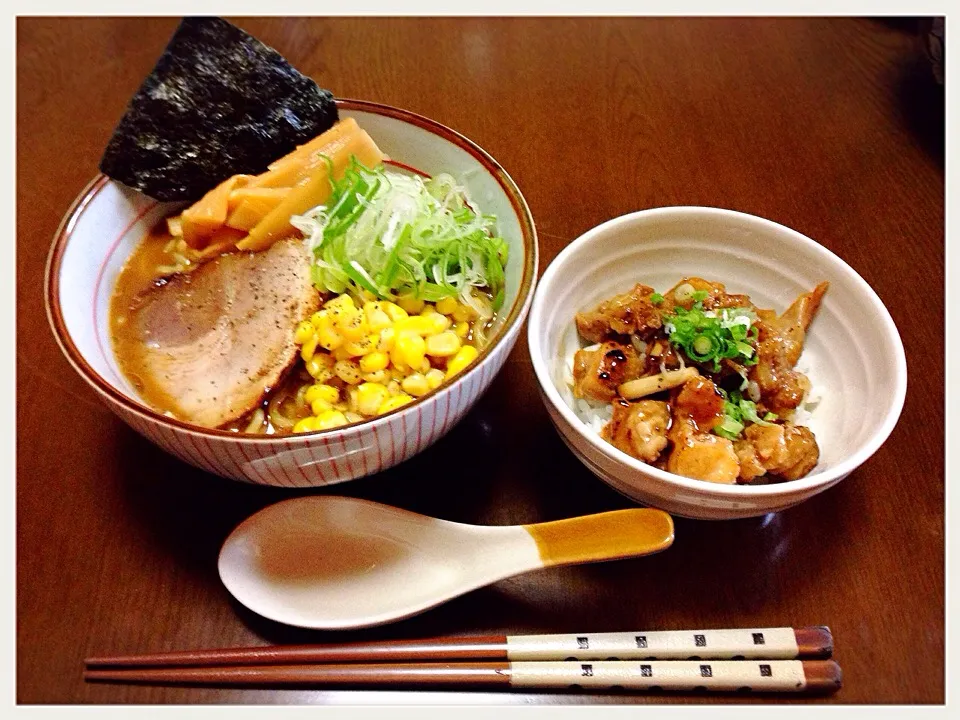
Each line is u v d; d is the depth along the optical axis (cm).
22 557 28
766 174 41
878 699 26
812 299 31
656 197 40
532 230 29
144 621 27
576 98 44
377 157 33
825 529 29
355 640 27
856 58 48
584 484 30
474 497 30
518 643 26
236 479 27
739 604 28
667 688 25
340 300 29
